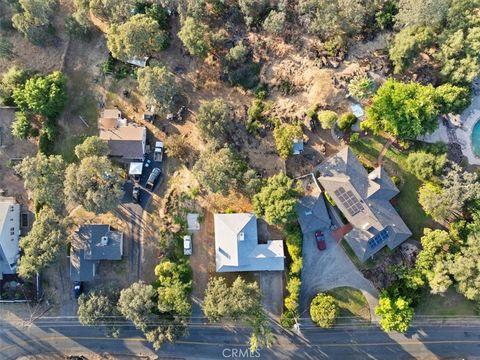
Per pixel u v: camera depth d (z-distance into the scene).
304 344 78.12
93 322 76.19
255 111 78.62
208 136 78.06
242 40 82.94
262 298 77.06
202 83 84.38
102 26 89.88
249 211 78.56
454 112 74.06
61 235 76.88
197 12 80.62
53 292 83.06
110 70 86.88
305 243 77.19
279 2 80.94
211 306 71.69
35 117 87.75
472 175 69.56
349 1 73.19
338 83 76.88
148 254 80.81
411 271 72.44
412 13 71.75
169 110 82.81
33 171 75.88
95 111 86.56
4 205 83.44
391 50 73.44
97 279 81.75
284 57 81.06
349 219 73.81
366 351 77.31
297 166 77.38
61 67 89.12
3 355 82.62
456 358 76.06
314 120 76.44
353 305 76.62
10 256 82.69
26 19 84.69
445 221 74.50
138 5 85.25
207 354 79.56
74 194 73.81
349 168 74.31
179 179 81.88
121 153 81.62
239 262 75.31
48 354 82.25
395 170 75.69
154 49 83.00
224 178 72.25
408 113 69.75
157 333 74.56
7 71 91.44
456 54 72.31
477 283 66.69
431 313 76.12
